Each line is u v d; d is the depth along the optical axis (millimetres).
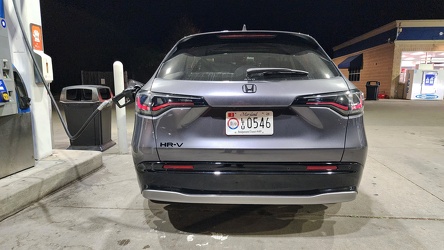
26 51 3295
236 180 1938
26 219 2490
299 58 2324
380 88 16922
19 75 3082
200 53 2389
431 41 14938
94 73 18625
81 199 2891
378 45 17000
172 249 2088
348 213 2607
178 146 1924
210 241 2189
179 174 1962
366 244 2135
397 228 2350
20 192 2635
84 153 3830
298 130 1903
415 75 14680
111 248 2094
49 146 3662
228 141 1908
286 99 1870
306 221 2475
